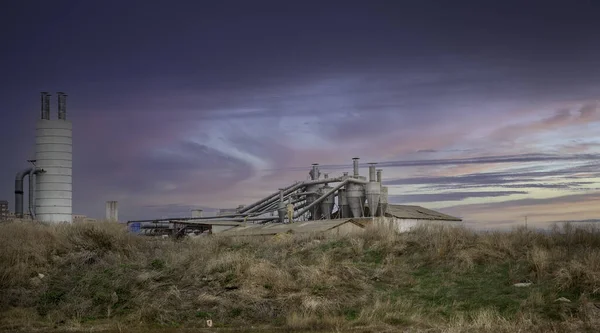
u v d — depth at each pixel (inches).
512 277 866.1
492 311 749.3
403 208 2361.0
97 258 1029.8
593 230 1034.1
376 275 920.9
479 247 989.8
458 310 781.9
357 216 2324.1
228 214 2315.5
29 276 935.0
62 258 1013.2
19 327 766.5
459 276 903.1
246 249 1135.6
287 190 2456.9
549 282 832.9
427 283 889.5
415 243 1065.5
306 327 746.2
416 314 761.0
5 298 864.9
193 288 890.7
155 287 887.1
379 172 2353.6
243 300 842.2
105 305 855.1
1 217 1909.4
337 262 987.9
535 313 738.8
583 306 733.9
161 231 2006.6
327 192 2358.5
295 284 881.5
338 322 751.7
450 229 1102.4
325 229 1583.4
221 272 940.0
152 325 786.8
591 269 821.9
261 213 2459.4
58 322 802.8
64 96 2006.6
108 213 2034.9
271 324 782.5
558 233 1047.6
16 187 1920.5
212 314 818.2
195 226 1947.6
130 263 999.6
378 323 741.9
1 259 962.1
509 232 1062.4
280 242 1194.6
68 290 900.0
